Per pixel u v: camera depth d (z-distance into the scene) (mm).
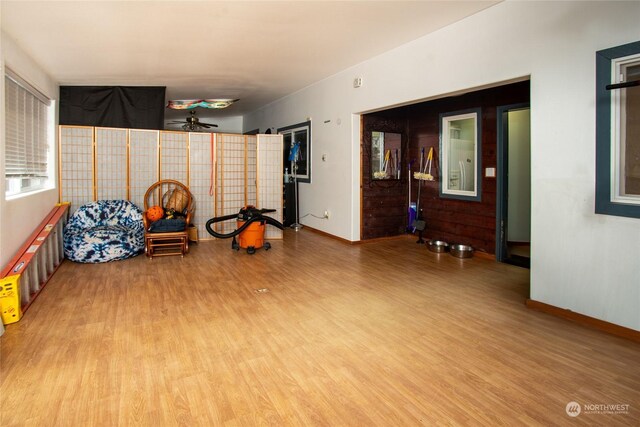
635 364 2297
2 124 3271
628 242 2611
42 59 4477
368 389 2049
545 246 3080
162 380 2125
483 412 1855
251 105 8773
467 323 2912
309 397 1976
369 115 5836
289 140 7672
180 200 5555
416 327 2842
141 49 4395
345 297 3496
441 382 2115
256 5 3350
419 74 4297
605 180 2689
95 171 5348
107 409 1863
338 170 6062
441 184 5676
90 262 4652
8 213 3385
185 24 3725
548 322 2916
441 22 3816
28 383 2080
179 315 3064
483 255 5039
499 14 3377
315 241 6137
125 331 2756
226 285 3852
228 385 2082
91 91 5855
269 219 5473
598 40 2691
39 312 3098
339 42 4391
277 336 2691
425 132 6000
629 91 2584
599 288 2770
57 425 1746
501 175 4770
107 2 3189
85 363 2303
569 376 2172
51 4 3182
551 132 2996
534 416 1823
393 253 5297
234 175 6176
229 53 4684
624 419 1798
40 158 4773
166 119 10547
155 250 5336
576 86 2828
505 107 4676
